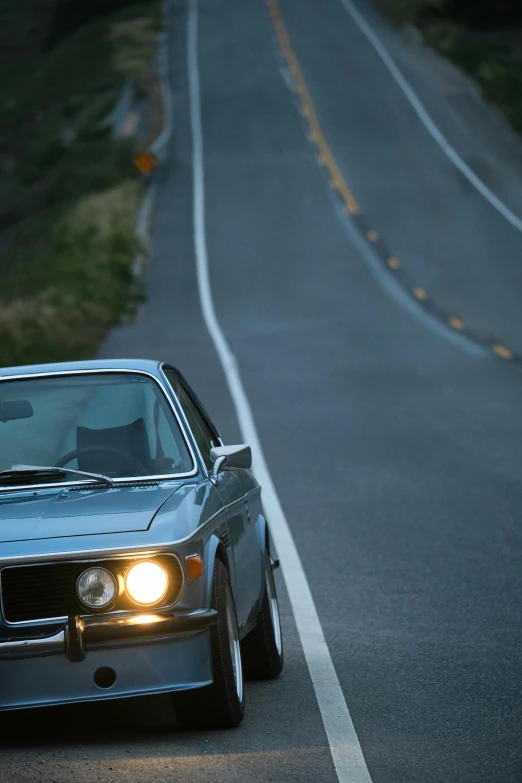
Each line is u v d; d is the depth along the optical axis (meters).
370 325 82.94
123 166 158.75
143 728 16.16
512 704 17.14
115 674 14.63
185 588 14.98
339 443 45.16
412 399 55.47
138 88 197.00
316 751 15.05
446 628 21.83
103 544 14.86
